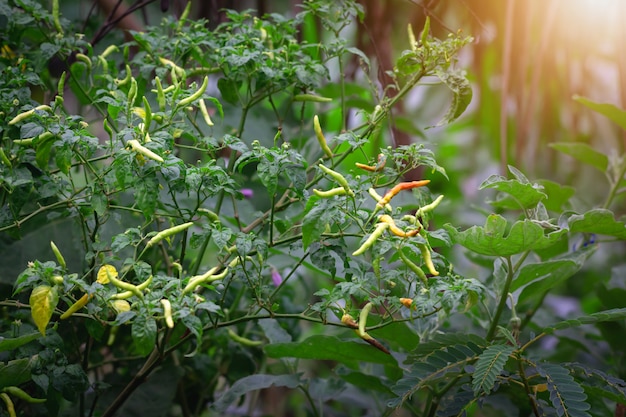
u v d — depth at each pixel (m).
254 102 1.67
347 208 1.45
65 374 1.49
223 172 1.45
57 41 1.65
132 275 1.68
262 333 1.89
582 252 1.72
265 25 1.70
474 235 1.50
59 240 1.73
